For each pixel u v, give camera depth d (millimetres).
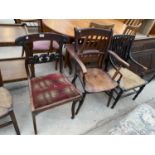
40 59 1512
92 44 1748
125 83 1857
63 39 1470
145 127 1673
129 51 2102
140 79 1964
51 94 1421
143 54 2369
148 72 2582
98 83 1704
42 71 2420
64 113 1871
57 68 2506
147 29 3963
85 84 1646
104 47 1806
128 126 1688
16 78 1771
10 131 1603
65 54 2379
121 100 2215
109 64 2029
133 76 1985
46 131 1657
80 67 1603
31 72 1772
